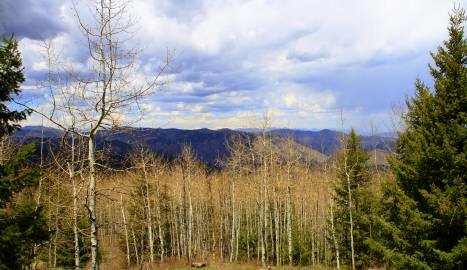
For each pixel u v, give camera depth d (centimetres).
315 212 4569
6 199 1053
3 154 1500
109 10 968
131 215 3603
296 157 3353
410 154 1781
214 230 5406
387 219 2127
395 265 1722
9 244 980
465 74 1609
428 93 1728
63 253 2684
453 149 1549
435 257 1570
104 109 973
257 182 3659
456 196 1503
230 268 3112
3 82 1050
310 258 4141
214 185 5456
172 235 4506
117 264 3534
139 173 3098
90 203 1000
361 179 2966
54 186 1617
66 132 1029
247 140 3244
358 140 3031
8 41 1074
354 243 2898
